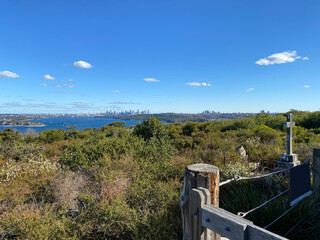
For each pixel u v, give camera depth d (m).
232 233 1.48
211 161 7.26
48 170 6.29
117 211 3.15
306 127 17.55
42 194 4.50
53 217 3.25
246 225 1.42
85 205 3.59
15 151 9.55
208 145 10.26
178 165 6.40
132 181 4.45
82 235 3.02
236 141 11.38
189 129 17.33
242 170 4.94
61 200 3.85
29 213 3.33
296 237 3.00
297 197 3.05
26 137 19.06
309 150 7.36
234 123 18.81
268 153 7.76
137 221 3.11
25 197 4.60
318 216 3.25
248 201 3.51
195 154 8.31
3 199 4.50
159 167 5.26
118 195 3.59
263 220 3.16
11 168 6.27
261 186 4.50
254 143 9.76
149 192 3.85
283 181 4.63
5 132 21.06
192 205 1.79
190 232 1.83
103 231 3.15
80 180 4.47
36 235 2.83
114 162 5.15
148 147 6.47
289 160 6.25
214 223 1.61
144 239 2.84
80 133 20.47
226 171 4.96
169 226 2.94
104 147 5.98
